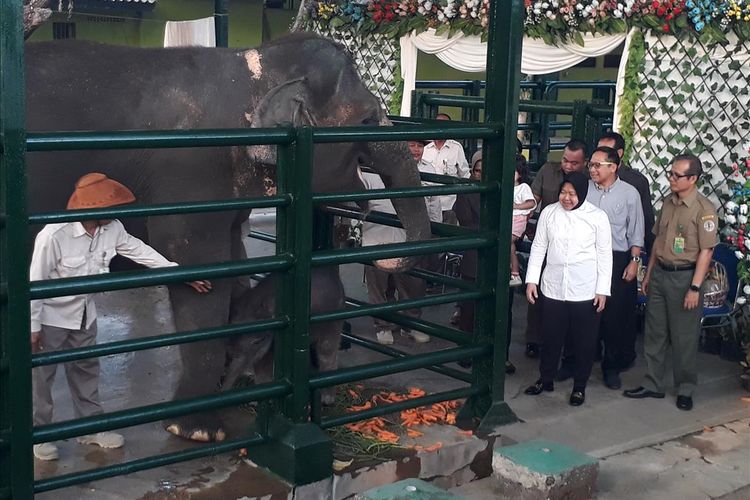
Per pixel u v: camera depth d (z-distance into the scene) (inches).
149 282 160.2
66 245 180.7
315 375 184.1
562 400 252.5
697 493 202.1
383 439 198.5
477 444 203.2
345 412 217.3
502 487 191.8
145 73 197.3
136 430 201.0
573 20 336.8
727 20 296.7
